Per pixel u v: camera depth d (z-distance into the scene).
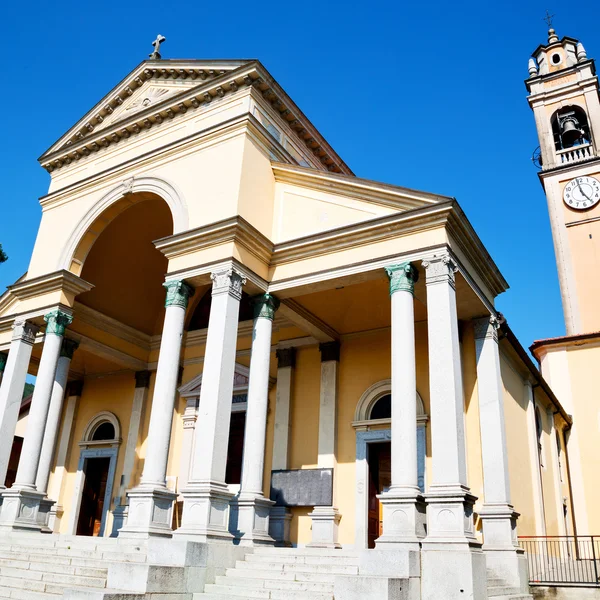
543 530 14.66
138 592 8.05
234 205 12.45
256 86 13.98
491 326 12.93
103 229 15.84
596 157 27.34
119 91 16.31
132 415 18.34
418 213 11.20
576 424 21.72
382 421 13.85
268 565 9.68
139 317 18.84
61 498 18.48
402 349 10.41
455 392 9.84
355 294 13.80
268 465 14.88
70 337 16.69
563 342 22.77
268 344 12.35
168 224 17.14
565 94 29.73
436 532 8.98
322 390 14.84
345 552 10.11
